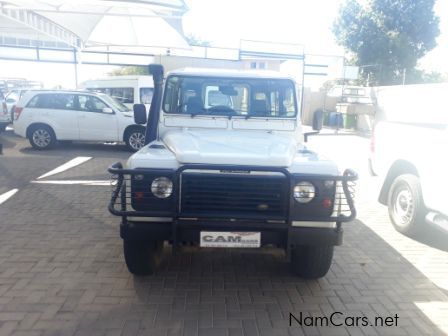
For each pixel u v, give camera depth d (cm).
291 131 504
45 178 909
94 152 1310
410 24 2956
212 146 399
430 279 449
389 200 620
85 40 1870
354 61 3044
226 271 455
